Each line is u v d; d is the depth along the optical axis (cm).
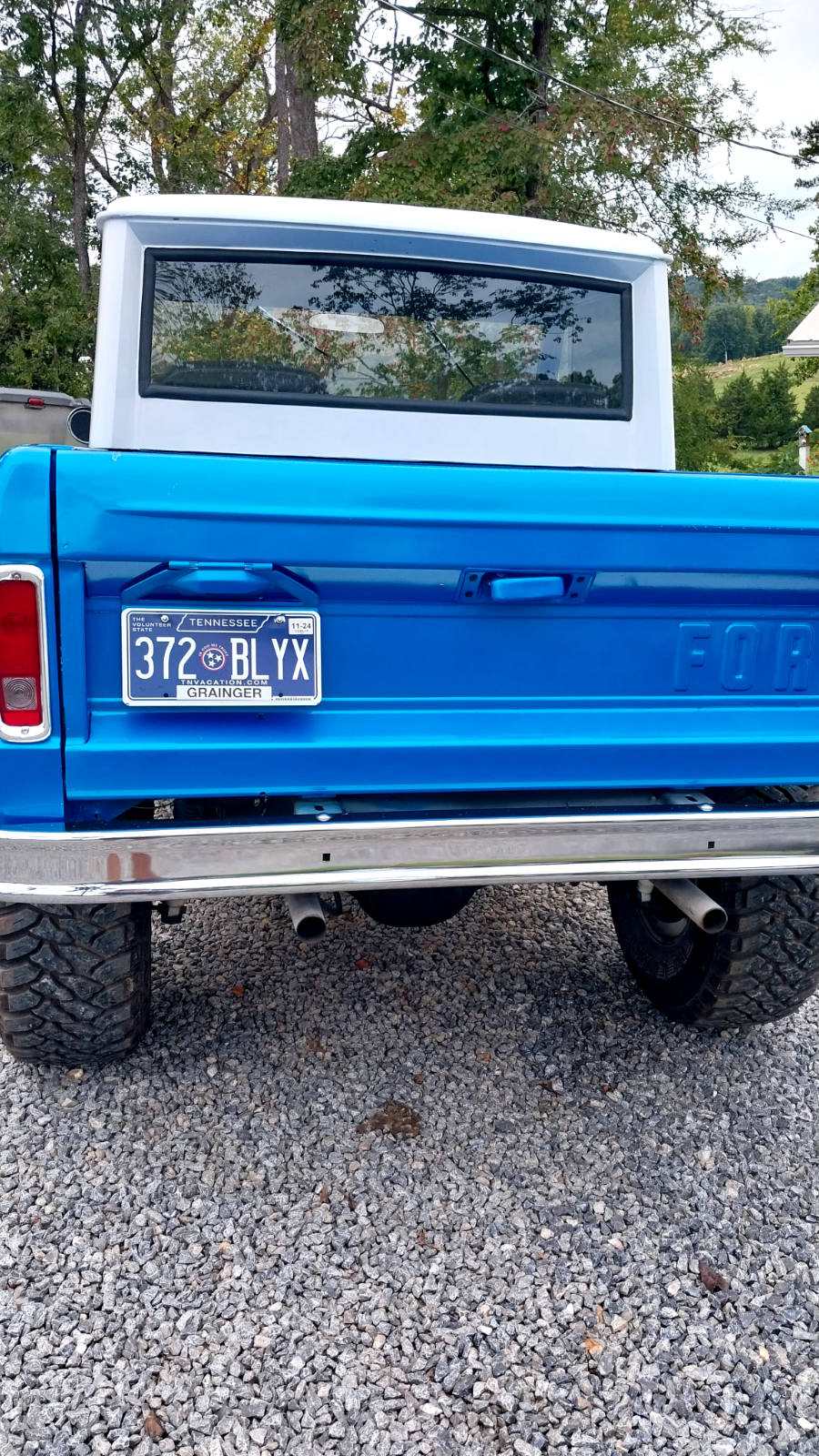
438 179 1475
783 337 3250
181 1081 320
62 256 2556
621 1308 241
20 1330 231
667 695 268
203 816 270
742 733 273
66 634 227
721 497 254
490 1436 209
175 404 310
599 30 1577
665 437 353
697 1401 219
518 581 246
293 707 242
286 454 320
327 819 249
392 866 245
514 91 1535
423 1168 286
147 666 233
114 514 222
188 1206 270
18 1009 285
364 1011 364
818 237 1525
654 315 345
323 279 312
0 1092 315
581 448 346
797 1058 347
